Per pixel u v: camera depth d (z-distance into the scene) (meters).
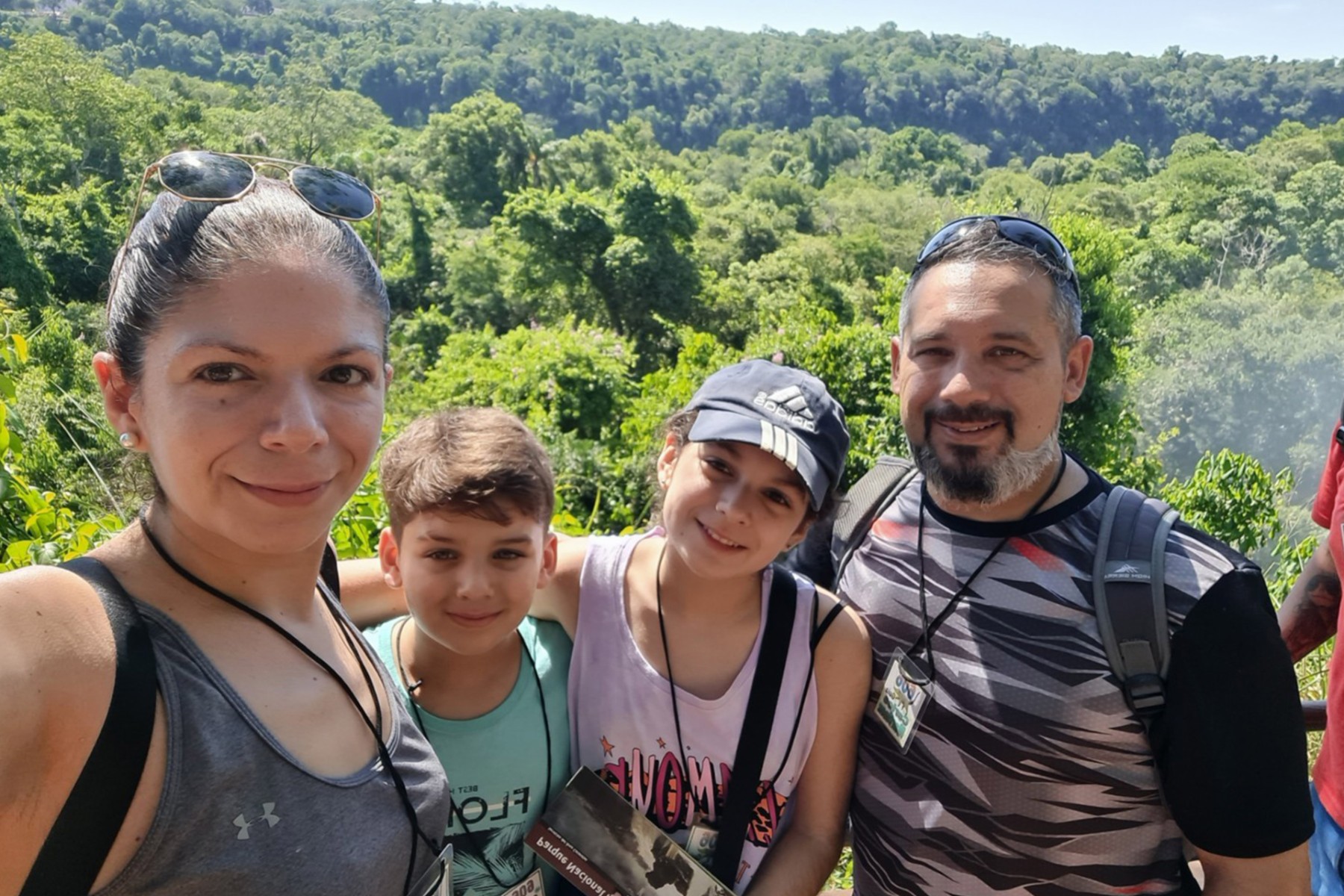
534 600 1.82
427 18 170.38
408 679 1.66
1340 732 1.98
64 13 132.25
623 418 21.05
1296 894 1.65
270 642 1.16
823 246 54.31
